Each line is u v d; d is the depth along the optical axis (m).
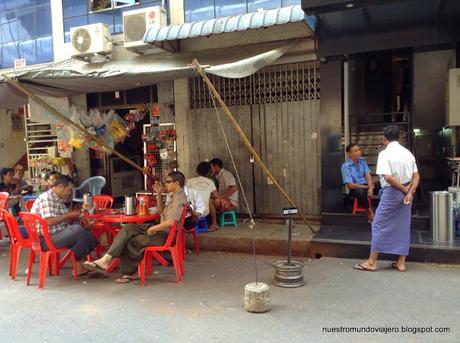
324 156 6.63
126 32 7.65
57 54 9.09
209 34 6.22
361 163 6.57
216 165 7.32
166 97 8.27
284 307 4.13
